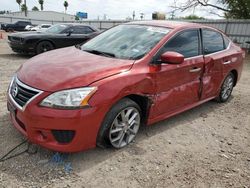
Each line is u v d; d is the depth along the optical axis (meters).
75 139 3.07
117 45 4.24
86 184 2.95
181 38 4.40
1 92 5.62
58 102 2.98
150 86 3.74
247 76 9.90
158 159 3.56
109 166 3.29
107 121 3.31
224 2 20.89
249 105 6.16
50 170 3.10
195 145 4.06
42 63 3.60
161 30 4.38
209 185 3.17
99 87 3.15
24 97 3.16
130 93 3.46
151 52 3.89
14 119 3.41
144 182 3.09
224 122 5.06
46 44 10.79
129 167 3.32
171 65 4.05
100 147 3.62
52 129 2.99
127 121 3.63
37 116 2.98
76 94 3.02
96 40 4.68
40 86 3.08
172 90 4.17
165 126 4.58
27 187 2.81
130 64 3.64
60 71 3.29
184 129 4.56
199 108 5.68
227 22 20.48
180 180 3.20
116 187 2.96
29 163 3.18
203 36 4.95
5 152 3.34
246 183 3.28
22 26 39.44
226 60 5.47
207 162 3.63
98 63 3.57
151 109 3.90
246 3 19.75
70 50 4.34
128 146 3.78
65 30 11.28
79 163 3.28
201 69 4.70
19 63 9.27
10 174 2.97
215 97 5.71
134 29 4.58
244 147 4.17
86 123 3.06
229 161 3.72
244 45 19.56
